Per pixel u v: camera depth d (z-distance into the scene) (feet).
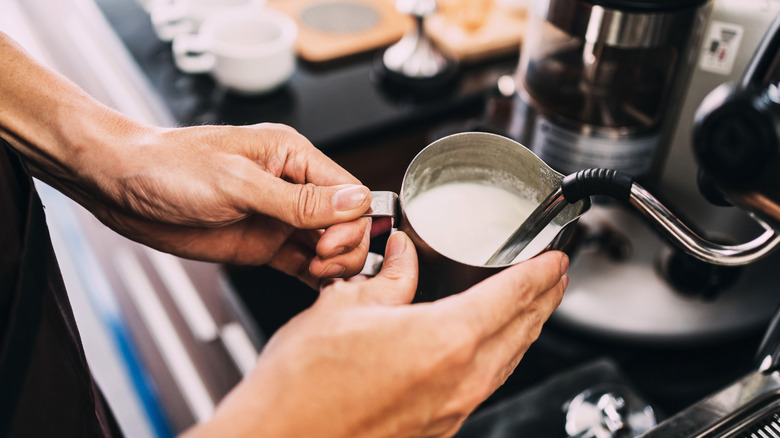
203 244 1.54
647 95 1.62
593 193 1.16
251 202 1.35
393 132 2.22
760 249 1.12
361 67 2.42
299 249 1.59
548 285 1.20
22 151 1.44
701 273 1.66
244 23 2.29
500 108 1.97
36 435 1.24
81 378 1.36
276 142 1.41
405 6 2.24
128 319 2.92
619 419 1.45
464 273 1.20
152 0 2.66
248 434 1.03
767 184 0.93
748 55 1.53
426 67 2.31
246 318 1.88
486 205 1.35
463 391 1.18
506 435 1.49
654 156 1.74
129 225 1.51
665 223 1.13
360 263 1.41
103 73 2.67
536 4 1.64
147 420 2.80
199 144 1.39
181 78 2.34
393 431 1.15
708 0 1.52
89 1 2.67
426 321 1.13
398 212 1.29
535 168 1.29
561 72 1.66
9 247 1.20
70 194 1.51
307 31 2.49
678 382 1.65
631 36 1.52
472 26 2.38
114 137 1.40
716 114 0.98
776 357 1.30
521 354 1.25
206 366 2.42
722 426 1.27
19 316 1.20
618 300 1.69
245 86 2.22
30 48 3.18
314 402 1.08
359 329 1.13
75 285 3.04
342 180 1.43
